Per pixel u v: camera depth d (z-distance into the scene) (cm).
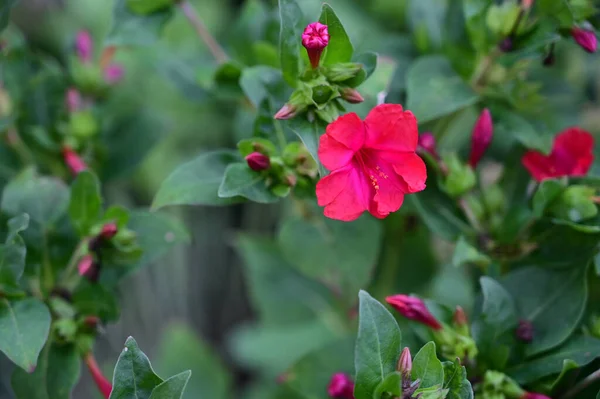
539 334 63
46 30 88
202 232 96
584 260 63
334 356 67
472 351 62
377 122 60
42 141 69
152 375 59
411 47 71
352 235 68
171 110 87
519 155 67
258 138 63
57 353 63
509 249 65
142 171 85
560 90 70
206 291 97
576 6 63
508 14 64
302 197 63
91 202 64
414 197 65
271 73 63
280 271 78
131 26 67
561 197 63
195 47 82
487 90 66
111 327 91
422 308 62
